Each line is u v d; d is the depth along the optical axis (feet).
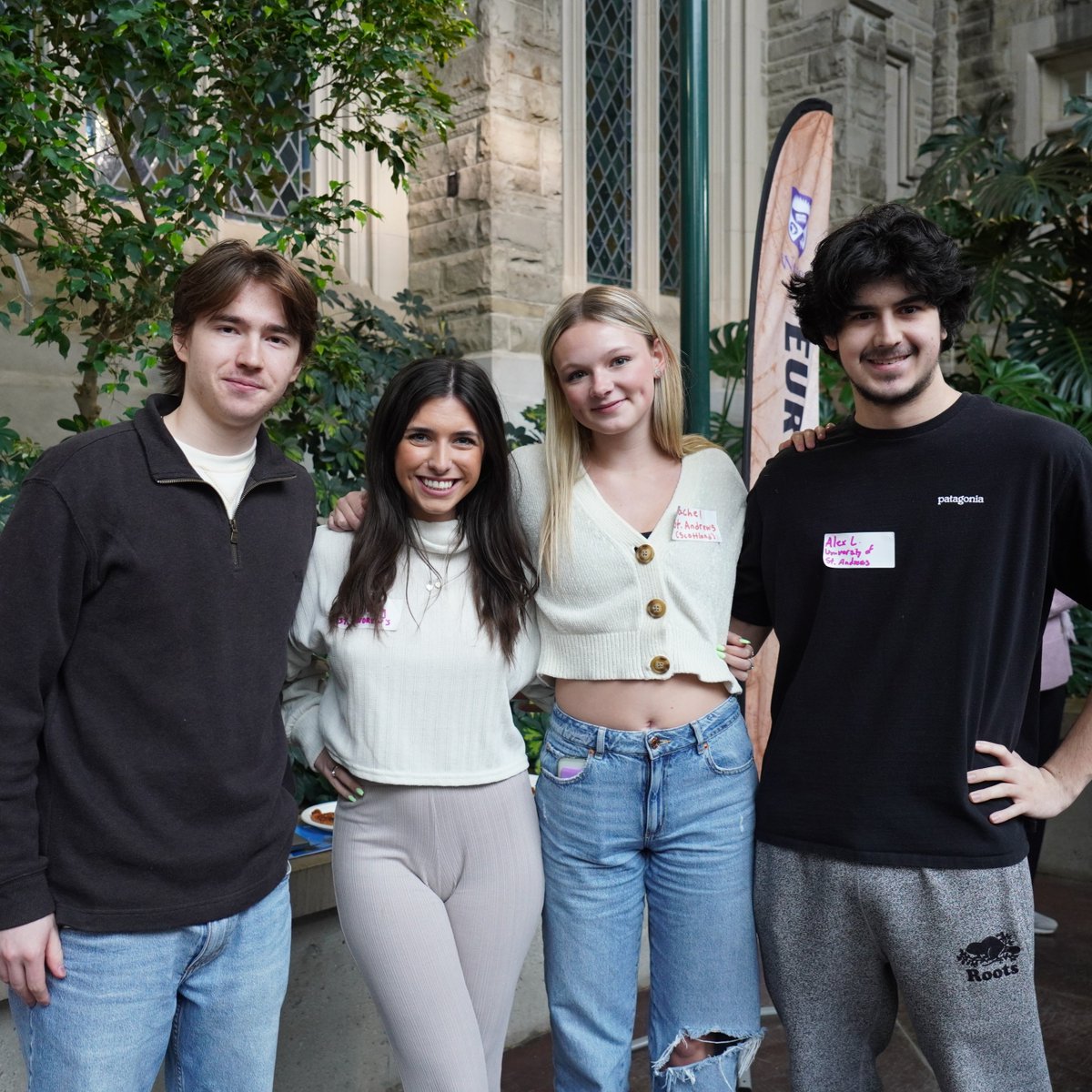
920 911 5.10
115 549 4.58
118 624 4.63
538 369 18.16
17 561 4.49
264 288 4.97
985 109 27.32
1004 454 5.18
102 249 9.29
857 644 5.34
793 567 5.68
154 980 4.71
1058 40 26.14
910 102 26.71
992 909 5.04
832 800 5.32
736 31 23.25
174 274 9.72
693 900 5.89
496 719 5.82
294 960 8.09
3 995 6.71
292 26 9.61
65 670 4.66
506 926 5.82
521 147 17.97
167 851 4.67
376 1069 8.63
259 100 9.75
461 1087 5.52
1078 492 5.10
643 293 21.42
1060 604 9.44
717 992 5.92
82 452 4.66
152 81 9.36
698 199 8.32
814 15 23.06
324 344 11.14
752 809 5.98
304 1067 8.18
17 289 11.76
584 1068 6.02
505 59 17.63
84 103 9.73
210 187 9.65
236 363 4.90
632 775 5.90
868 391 5.28
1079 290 18.21
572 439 6.18
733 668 6.18
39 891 4.51
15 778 4.46
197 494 4.85
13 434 9.36
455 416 5.61
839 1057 5.52
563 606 6.05
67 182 9.21
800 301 5.66
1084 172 17.58
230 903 4.86
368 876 5.70
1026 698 5.58
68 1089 4.58
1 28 8.47
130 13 8.46
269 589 5.07
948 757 5.07
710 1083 5.99
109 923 4.58
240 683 4.89
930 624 5.17
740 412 21.81
